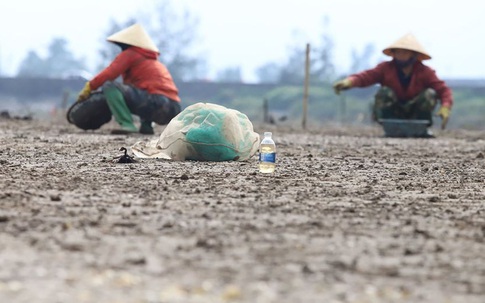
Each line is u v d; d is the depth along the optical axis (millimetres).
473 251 15000
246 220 17328
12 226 16094
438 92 51781
